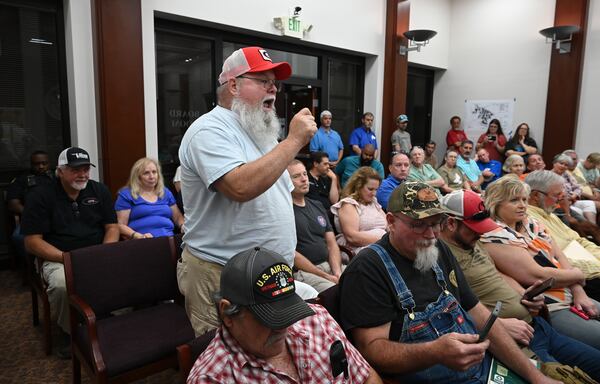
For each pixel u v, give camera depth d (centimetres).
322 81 550
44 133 346
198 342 110
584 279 199
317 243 253
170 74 407
